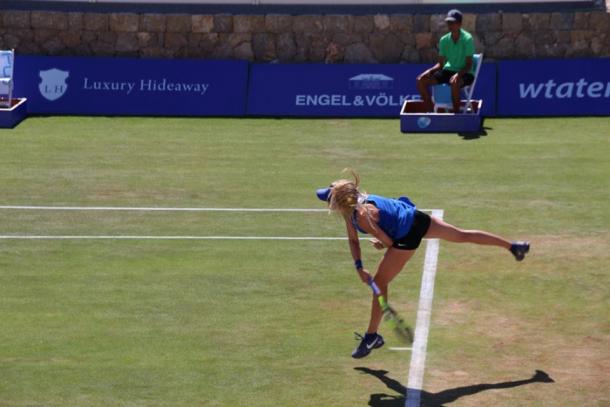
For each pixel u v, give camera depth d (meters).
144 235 25.73
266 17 41.47
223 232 25.92
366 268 23.00
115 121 39.62
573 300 20.84
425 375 17.33
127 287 21.91
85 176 31.78
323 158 33.91
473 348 18.47
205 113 40.28
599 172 31.39
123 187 30.50
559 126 37.66
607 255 23.59
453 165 32.69
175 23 41.69
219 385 16.92
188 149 35.41
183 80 40.44
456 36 36.56
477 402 16.23
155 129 38.38
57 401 16.33
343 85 40.00
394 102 39.69
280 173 32.06
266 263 23.44
